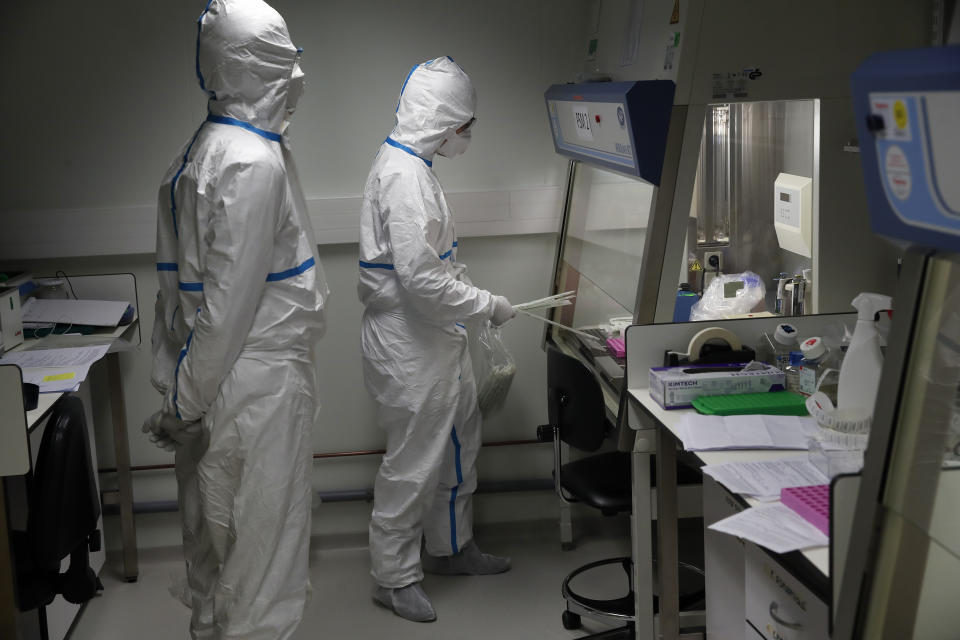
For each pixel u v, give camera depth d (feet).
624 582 9.77
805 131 7.75
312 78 9.98
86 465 7.06
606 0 9.26
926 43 7.30
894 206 3.68
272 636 7.35
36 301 9.66
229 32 6.66
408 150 8.54
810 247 7.77
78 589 7.14
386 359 8.82
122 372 10.38
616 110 7.34
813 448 5.78
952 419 4.36
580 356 9.43
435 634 8.90
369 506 10.96
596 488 8.25
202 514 7.47
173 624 9.27
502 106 10.32
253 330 7.06
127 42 9.71
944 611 4.25
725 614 6.68
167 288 7.39
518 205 10.50
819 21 7.14
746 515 5.05
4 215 9.89
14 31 9.60
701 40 7.04
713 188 8.16
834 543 4.37
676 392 6.86
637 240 7.94
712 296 8.18
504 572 10.11
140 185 10.03
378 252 8.66
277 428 7.17
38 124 9.80
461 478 9.73
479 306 8.54
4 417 6.35
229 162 6.59
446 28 10.07
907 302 4.01
